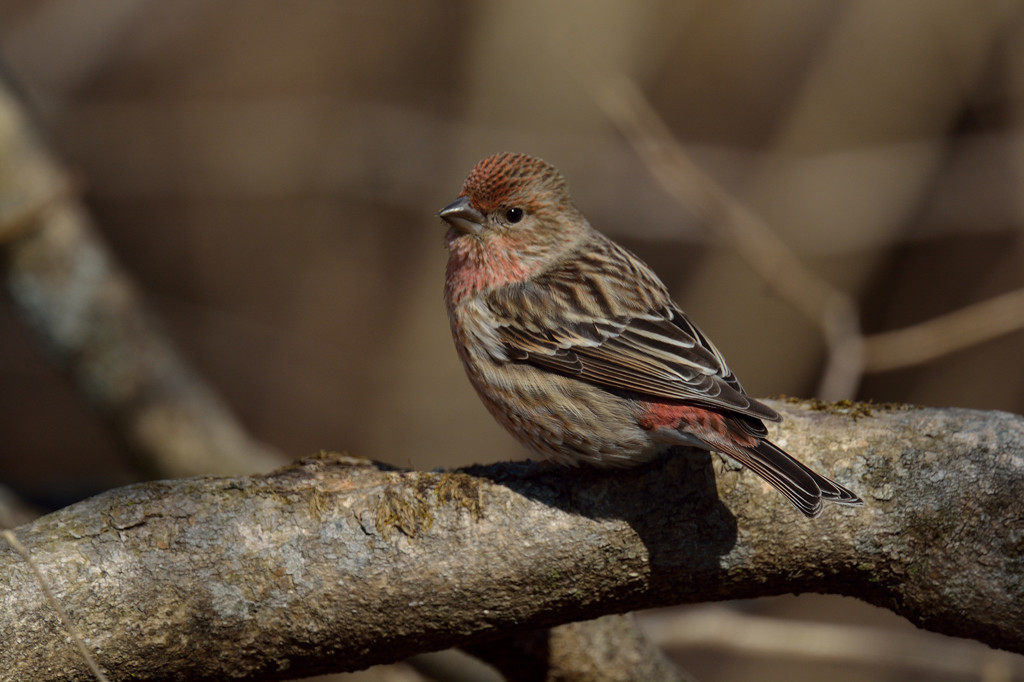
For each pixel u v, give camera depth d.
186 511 6.01
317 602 5.99
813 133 17.28
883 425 6.40
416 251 18.39
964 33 16.44
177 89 19.81
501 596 6.18
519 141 17.25
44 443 18.38
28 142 11.52
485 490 6.26
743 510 6.26
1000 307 10.28
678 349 7.64
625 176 17.17
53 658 5.69
